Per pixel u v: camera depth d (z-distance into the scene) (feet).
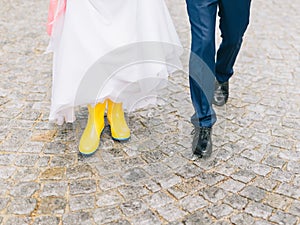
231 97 12.59
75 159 10.24
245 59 14.67
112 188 9.44
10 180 9.57
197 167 10.04
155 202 9.09
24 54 14.85
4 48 15.20
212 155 10.37
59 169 9.93
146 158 10.35
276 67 14.23
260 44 15.69
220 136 10.98
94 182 9.59
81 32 9.49
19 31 16.51
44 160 10.18
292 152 10.50
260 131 11.20
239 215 8.79
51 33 10.18
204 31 9.59
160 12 9.87
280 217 8.75
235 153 10.44
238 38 10.77
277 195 9.27
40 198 9.13
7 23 17.15
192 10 9.61
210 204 9.04
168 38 10.09
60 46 9.81
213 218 8.72
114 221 8.64
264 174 9.82
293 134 11.12
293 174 9.84
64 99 9.80
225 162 10.18
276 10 18.63
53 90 10.19
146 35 9.72
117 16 9.59
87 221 8.63
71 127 11.24
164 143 10.82
